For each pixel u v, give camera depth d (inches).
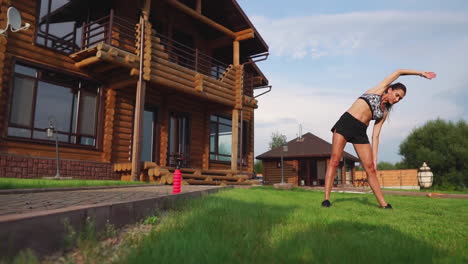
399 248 78.7
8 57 338.0
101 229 102.0
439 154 1118.4
